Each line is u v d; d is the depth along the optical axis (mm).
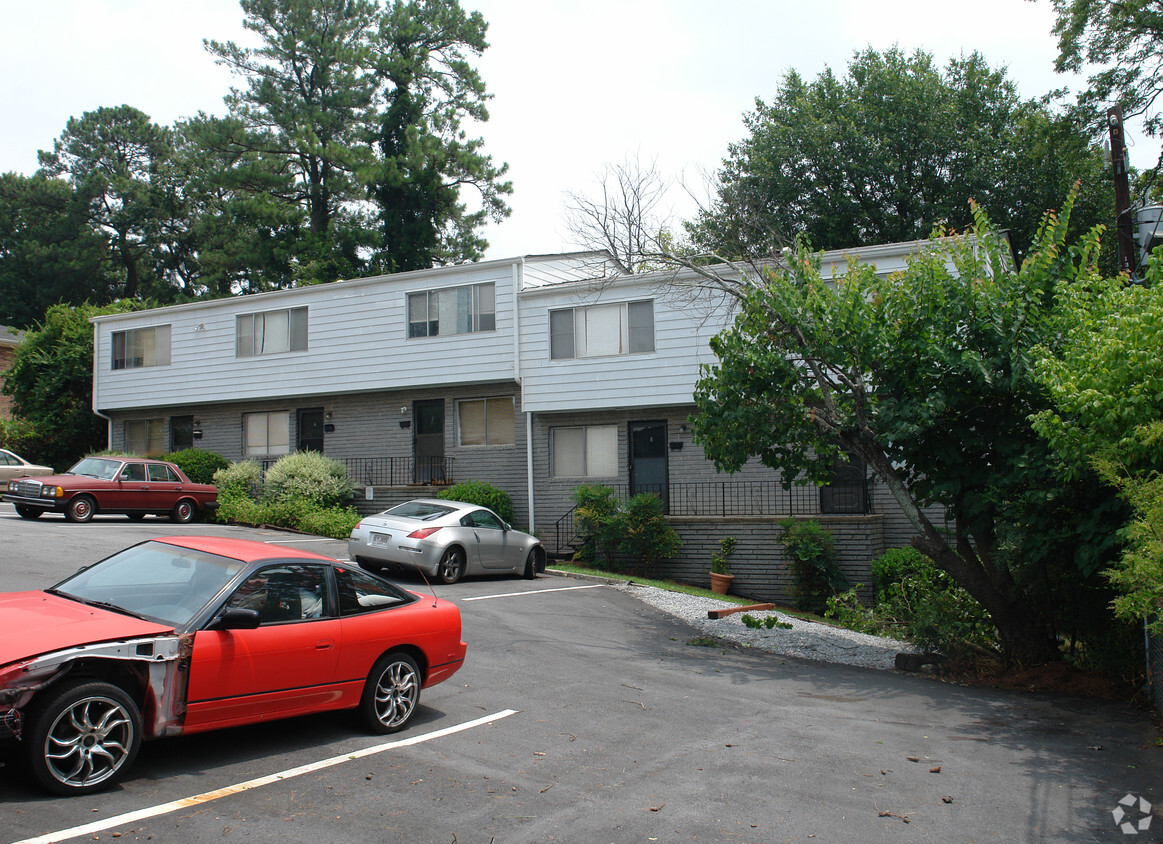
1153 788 6309
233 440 26812
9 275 50250
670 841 5004
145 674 5398
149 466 21578
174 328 27344
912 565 17375
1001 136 31078
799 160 32031
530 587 15656
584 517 20250
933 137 30641
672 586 17828
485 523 16156
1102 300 9305
